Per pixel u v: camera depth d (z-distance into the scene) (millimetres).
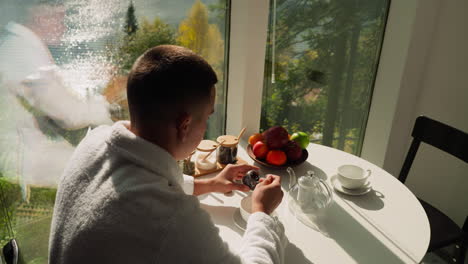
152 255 550
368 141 2141
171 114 636
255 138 1456
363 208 1119
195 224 582
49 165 1440
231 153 1366
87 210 582
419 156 2031
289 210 1098
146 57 642
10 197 1404
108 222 555
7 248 876
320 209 1082
